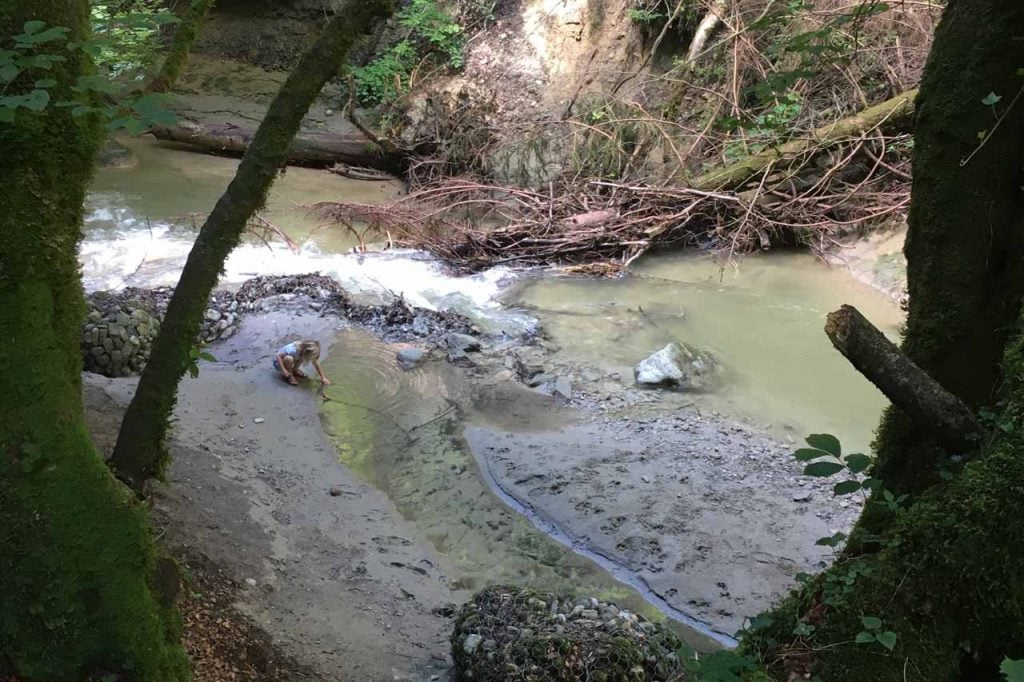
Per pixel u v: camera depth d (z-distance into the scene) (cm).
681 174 1156
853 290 980
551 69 1338
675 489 594
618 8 1326
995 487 252
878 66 1128
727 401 725
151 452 335
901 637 260
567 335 849
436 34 1392
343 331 818
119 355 678
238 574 448
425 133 1351
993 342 314
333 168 1373
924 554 262
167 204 1162
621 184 1115
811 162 1111
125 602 264
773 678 275
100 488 268
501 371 761
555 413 696
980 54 302
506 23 1393
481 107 1349
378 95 1434
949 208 315
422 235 1074
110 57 531
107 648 262
